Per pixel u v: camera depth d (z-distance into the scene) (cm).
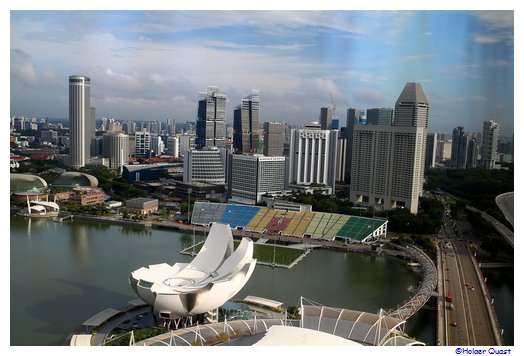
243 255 16862
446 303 18762
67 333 15562
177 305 15150
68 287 19988
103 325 16212
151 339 12581
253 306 18375
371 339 12775
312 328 13400
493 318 17300
